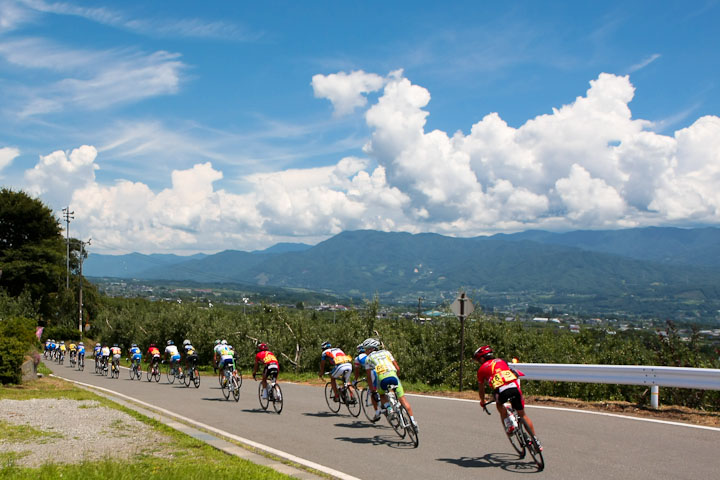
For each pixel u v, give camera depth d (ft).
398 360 67.41
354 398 38.04
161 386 71.15
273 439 29.86
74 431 31.63
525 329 69.15
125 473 21.13
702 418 33.42
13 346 61.46
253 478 20.56
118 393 58.70
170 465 23.30
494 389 24.76
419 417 35.94
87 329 239.09
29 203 213.66
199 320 119.03
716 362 42.70
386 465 23.84
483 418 35.53
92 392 55.36
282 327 94.94
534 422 32.68
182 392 60.70
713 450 25.73
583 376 39.47
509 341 65.31
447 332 67.15
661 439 28.07
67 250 227.81
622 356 58.08
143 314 167.12
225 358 50.96
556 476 21.86
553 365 41.16
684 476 21.67
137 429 32.27
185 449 26.96
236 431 32.53
